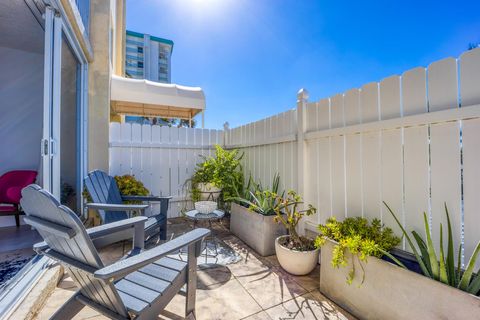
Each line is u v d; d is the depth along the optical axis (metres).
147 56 33.75
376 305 1.97
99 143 4.64
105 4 4.72
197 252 1.99
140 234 2.53
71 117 3.97
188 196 5.53
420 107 2.10
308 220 3.29
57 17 2.91
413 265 2.09
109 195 3.67
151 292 1.67
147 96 5.96
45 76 2.76
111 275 1.30
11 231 3.73
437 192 1.99
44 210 1.48
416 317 1.73
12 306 1.89
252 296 2.42
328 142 3.00
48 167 2.78
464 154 1.84
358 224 2.34
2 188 4.10
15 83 4.73
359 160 2.62
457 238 1.89
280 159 3.92
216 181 4.77
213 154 5.84
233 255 3.38
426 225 1.81
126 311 1.50
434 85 2.01
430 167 2.04
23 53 4.80
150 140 5.20
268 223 3.36
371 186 2.50
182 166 5.51
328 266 2.40
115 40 7.65
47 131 2.77
